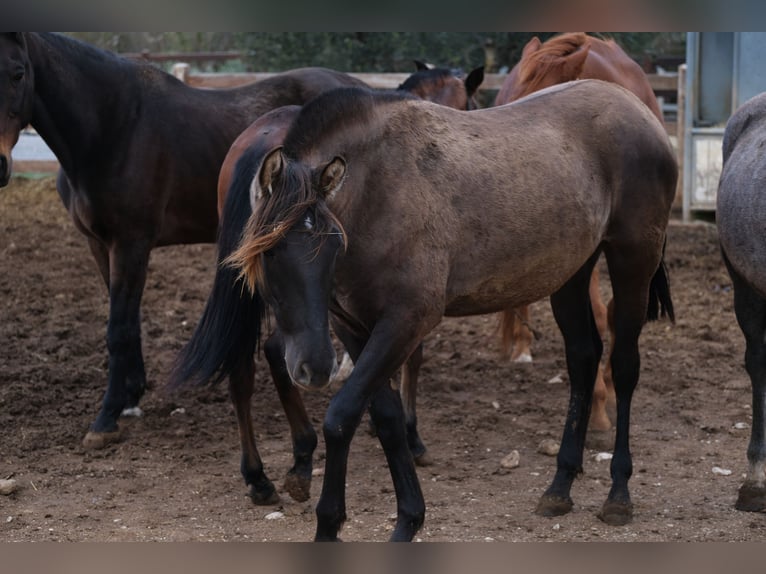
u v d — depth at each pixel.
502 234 4.65
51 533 5.01
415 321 4.32
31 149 14.15
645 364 8.04
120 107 6.62
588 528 5.09
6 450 6.27
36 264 10.78
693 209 12.88
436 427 6.78
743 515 5.24
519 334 8.25
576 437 5.39
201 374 4.75
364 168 4.37
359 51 15.54
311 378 3.84
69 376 7.59
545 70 7.02
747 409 6.98
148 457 6.22
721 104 13.05
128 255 6.64
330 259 3.92
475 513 5.30
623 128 5.24
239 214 4.77
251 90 7.43
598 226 5.13
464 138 4.73
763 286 5.13
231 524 5.20
